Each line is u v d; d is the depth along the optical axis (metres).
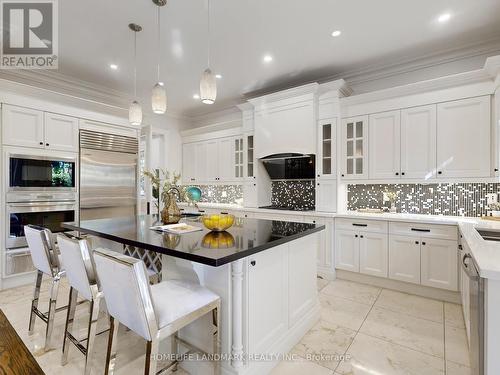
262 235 1.89
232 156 4.97
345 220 3.38
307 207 4.29
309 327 2.23
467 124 2.79
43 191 3.37
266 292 1.76
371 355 1.90
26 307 2.63
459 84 2.83
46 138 3.39
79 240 1.63
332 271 3.43
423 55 3.22
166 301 1.38
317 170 3.72
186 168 5.82
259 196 4.40
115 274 1.21
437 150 2.95
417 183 3.09
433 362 1.82
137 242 1.69
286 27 2.69
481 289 1.25
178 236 1.87
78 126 3.70
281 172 4.32
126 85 4.22
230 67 3.58
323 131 3.69
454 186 3.14
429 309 2.60
